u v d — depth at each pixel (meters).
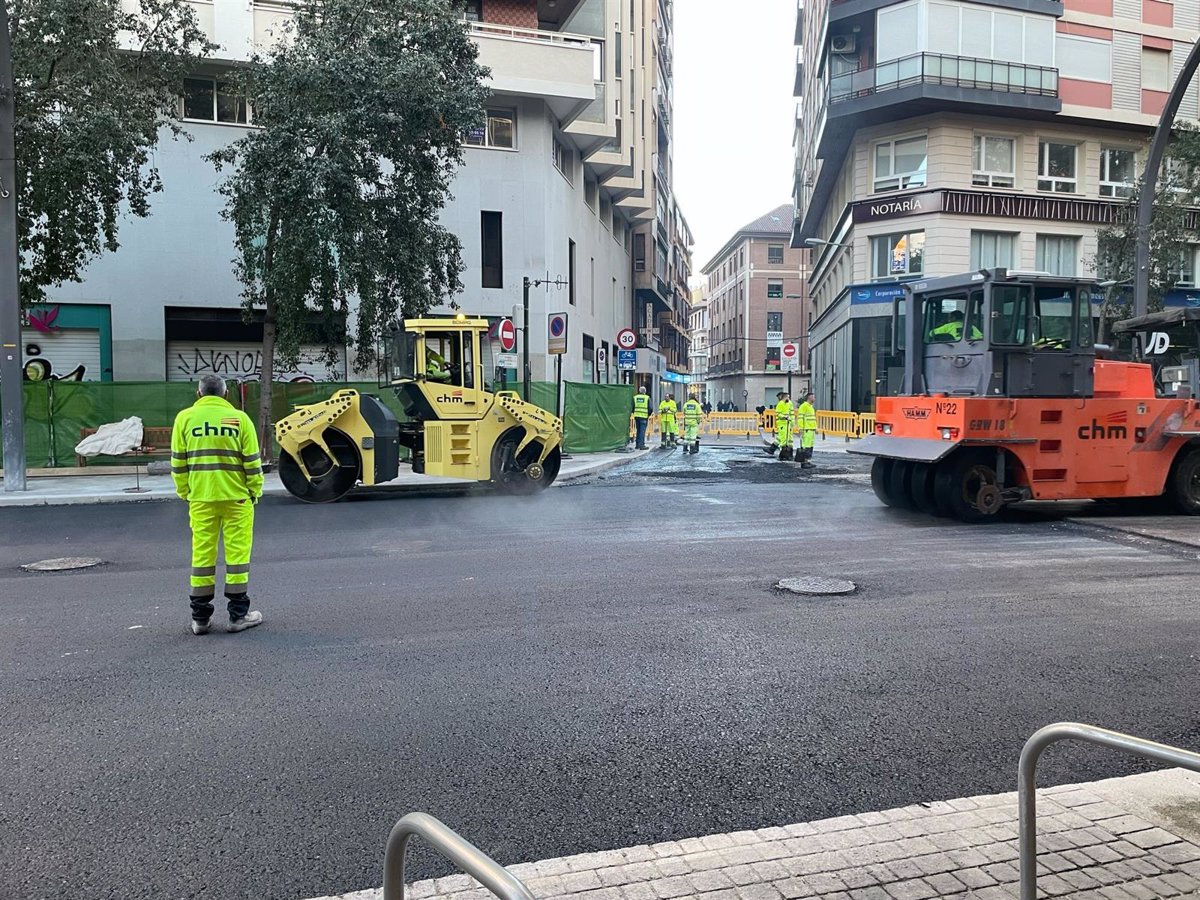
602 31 29.38
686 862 3.02
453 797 3.65
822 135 33.59
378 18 17.02
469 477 13.99
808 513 12.03
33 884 3.00
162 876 3.05
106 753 4.09
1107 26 31.23
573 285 30.95
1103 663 5.43
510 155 25.88
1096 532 10.32
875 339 32.44
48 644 5.83
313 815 3.50
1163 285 24.31
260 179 16.30
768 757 4.06
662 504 13.12
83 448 16.80
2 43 13.62
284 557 8.85
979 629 6.18
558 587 7.46
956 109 30.00
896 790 3.72
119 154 15.34
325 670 5.28
